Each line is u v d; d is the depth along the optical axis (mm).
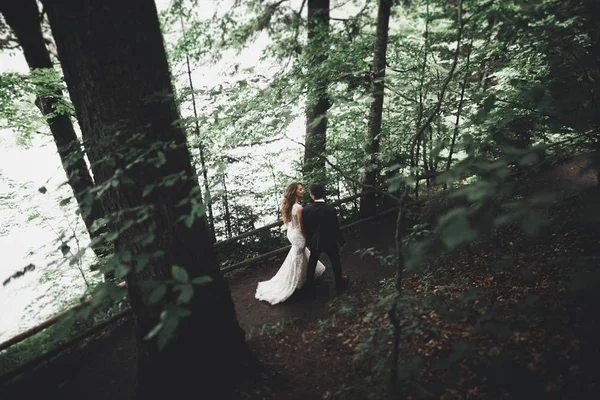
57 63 6188
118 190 2717
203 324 3180
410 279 4777
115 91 2568
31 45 4844
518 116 3389
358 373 3322
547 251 4273
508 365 2449
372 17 6934
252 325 4629
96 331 4625
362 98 2967
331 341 3930
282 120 3285
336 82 5398
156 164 2047
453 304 2449
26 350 4535
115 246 3033
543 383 2625
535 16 2785
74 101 2723
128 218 2770
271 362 3771
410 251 1688
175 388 3141
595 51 3012
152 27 2676
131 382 3949
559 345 2906
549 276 3818
